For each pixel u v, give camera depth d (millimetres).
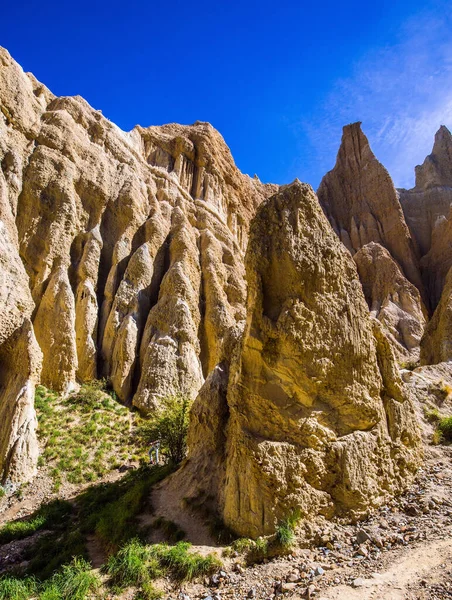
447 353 23391
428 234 66125
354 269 12852
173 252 39188
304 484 10516
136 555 10094
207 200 52344
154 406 27906
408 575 7793
